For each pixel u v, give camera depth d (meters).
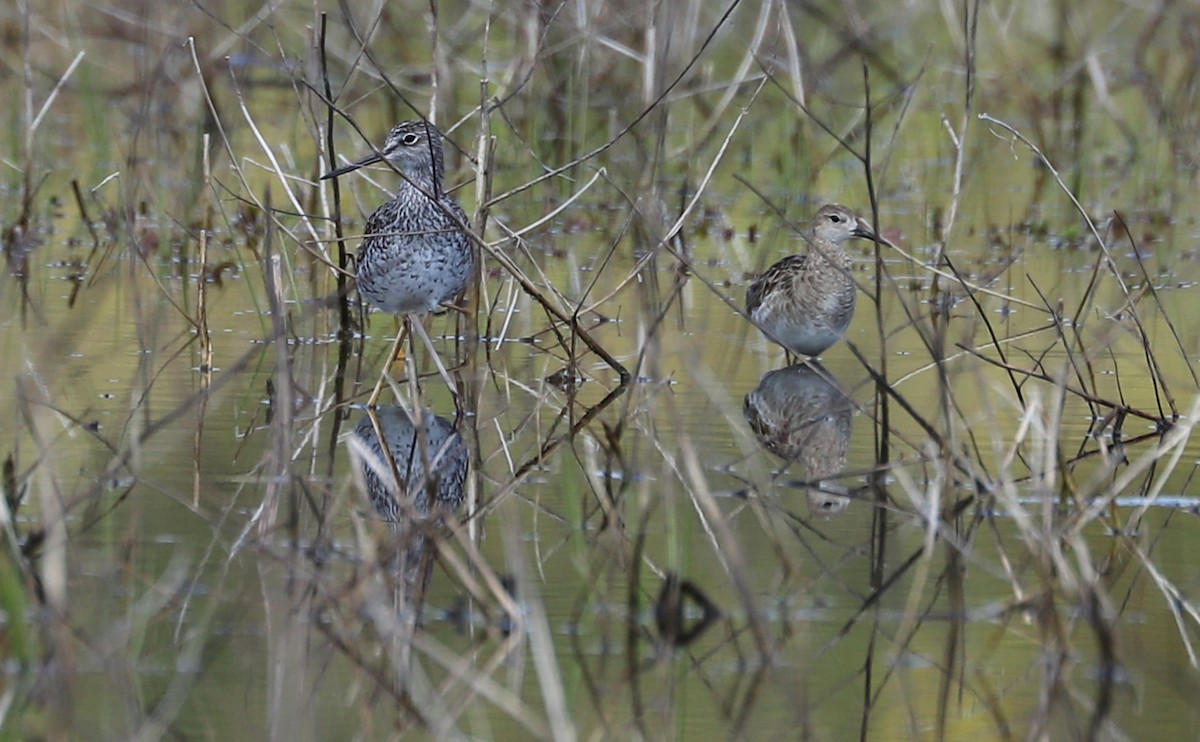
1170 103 22.81
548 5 19.05
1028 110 23.31
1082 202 21.22
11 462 10.18
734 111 22.94
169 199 19.45
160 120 20.11
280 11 22.72
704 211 20.84
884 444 11.78
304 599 8.84
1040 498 10.05
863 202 21.20
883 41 24.44
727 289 17.53
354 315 16.28
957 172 14.52
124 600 8.73
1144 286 14.22
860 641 8.53
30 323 15.51
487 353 14.39
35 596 8.50
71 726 7.32
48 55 23.58
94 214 20.06
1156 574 9.41
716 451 12.00
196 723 7.39
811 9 22.12
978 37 25.11
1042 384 13.77
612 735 7.44
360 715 7.55
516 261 17.72
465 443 12.12
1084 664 8.25
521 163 19.31
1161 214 20.52
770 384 14.03
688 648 8.44
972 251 19.00
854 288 14.93
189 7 20.88
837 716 7.64
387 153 13.85
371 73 17.28
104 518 10.09
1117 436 12.37
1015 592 8.98
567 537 10.05
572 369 13.27
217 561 9.34
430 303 13.29
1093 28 25.69
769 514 10.55
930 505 9.49
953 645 8.49
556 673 7.91
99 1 23.00
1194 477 11.33
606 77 21.03
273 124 22.78
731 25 18.30
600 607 8.87
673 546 9.27
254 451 11.75
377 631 8.35
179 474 11.09
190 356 14.58
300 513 10.28
